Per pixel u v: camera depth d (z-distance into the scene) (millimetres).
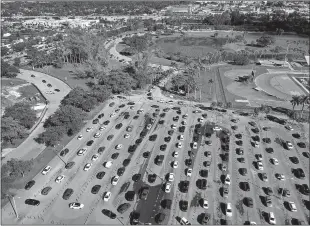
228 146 125312
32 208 92875
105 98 167875
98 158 117938
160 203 95375
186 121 148625
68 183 104000
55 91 190625
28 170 108375
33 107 163500
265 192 100312
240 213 91625
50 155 120062
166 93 186625
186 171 110438
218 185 103562
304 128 142750
